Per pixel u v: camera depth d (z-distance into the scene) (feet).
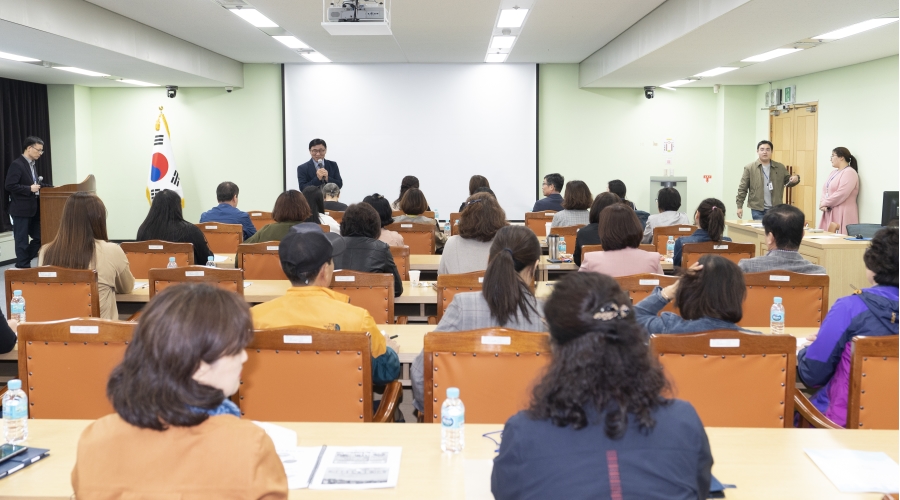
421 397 8.49
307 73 38.06
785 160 36.22
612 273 12.85
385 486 5.56
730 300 7.70
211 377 4.22
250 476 4.16
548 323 4.54
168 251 16.02
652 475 4.16
